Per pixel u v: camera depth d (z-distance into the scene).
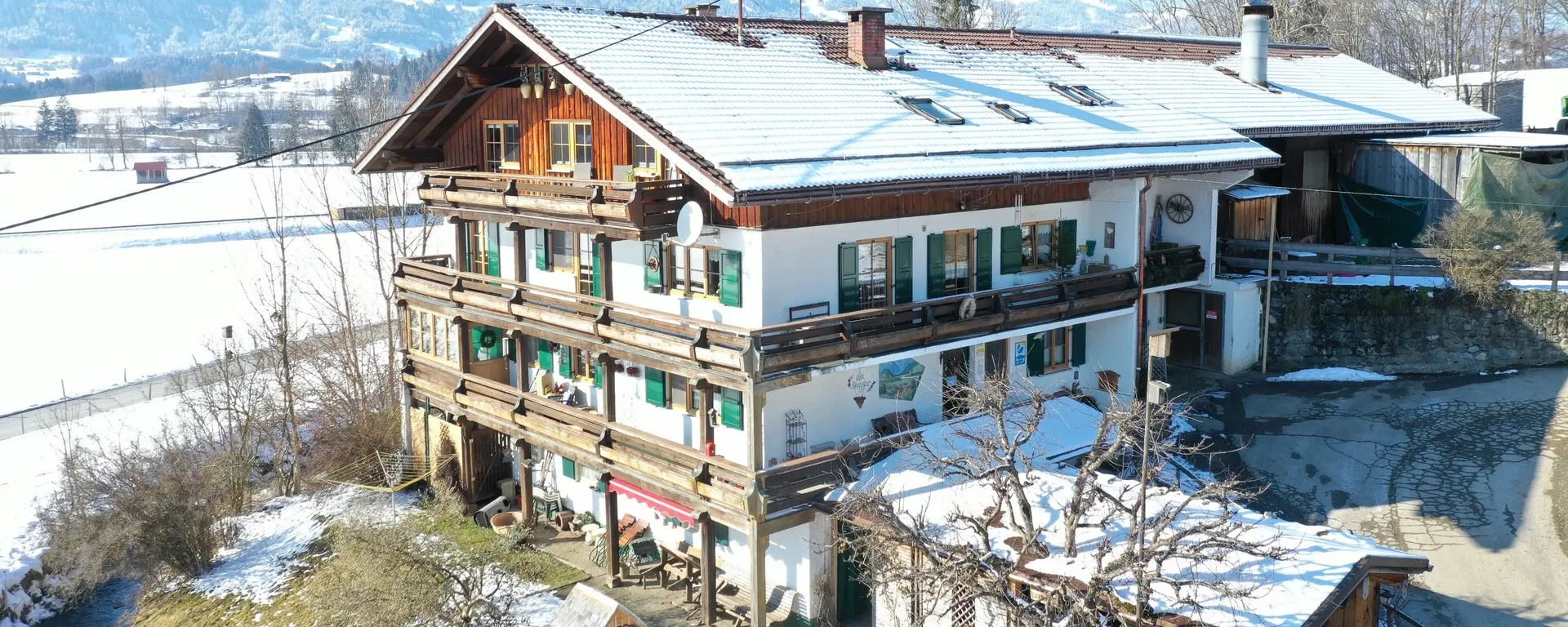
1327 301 30.59
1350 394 28.69
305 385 37.81
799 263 21.25
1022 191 24.98
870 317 21.30
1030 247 25.77
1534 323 28.70
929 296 23.53
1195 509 18.42
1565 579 20.06
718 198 19.28
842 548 20.78
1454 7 61.81
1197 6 64.38
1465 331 29.33
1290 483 24.31
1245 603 15.36
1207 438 26.64
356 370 35.09
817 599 21.64
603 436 23.12
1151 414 17.66
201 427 33.00
